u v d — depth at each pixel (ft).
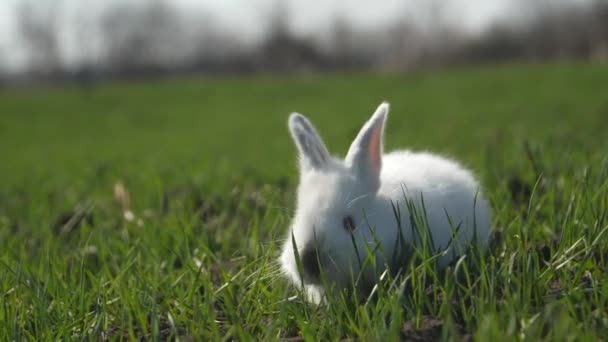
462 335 8.64
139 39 193.67
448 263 11.07
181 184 23.56
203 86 122.93
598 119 47.60
